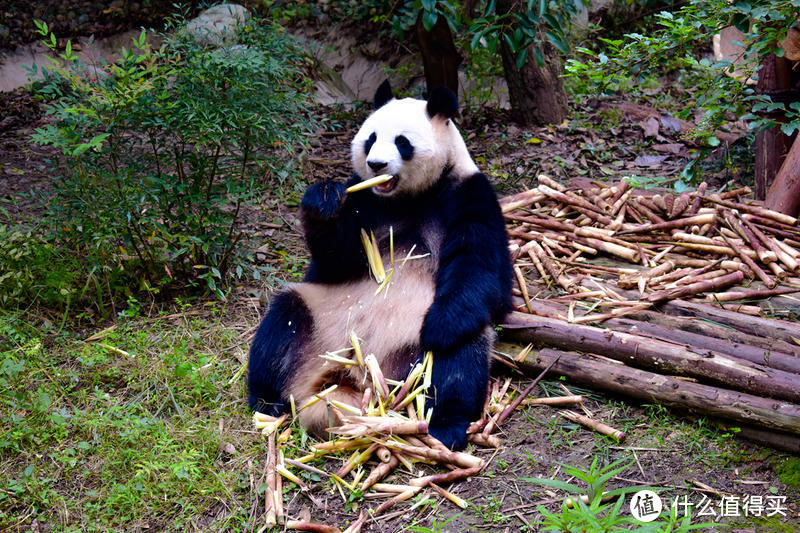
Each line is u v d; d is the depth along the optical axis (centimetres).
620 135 855
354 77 1078
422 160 404
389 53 1079
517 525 338
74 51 1075
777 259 530
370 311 409
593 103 932
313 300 424
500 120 918
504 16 696
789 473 363
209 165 546
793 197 576
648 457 379
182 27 541
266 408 413
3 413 407
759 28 542
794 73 612
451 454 371
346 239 418
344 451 384
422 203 426
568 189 645
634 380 411
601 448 386
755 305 489
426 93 945
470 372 390
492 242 411
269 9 1122
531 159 796
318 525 338
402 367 403
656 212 616
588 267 548
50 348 478
